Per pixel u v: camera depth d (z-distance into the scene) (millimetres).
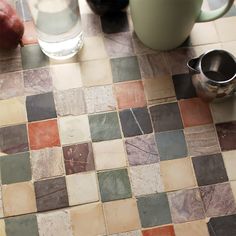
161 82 652
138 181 595
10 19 621
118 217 577
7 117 627
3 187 590
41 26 631
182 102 641
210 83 588
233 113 636
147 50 673
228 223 575
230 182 596
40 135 617
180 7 561
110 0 650
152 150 611
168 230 573
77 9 641
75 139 615
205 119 631
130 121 626
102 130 621
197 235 570
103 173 598
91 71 657
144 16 593
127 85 649
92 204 583
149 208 582
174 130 624
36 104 635
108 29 687
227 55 616
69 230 571
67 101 637
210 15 602
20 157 605
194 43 680
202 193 590
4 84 646
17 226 572
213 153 611
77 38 657
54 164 602
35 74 653
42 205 582
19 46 670
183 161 606
